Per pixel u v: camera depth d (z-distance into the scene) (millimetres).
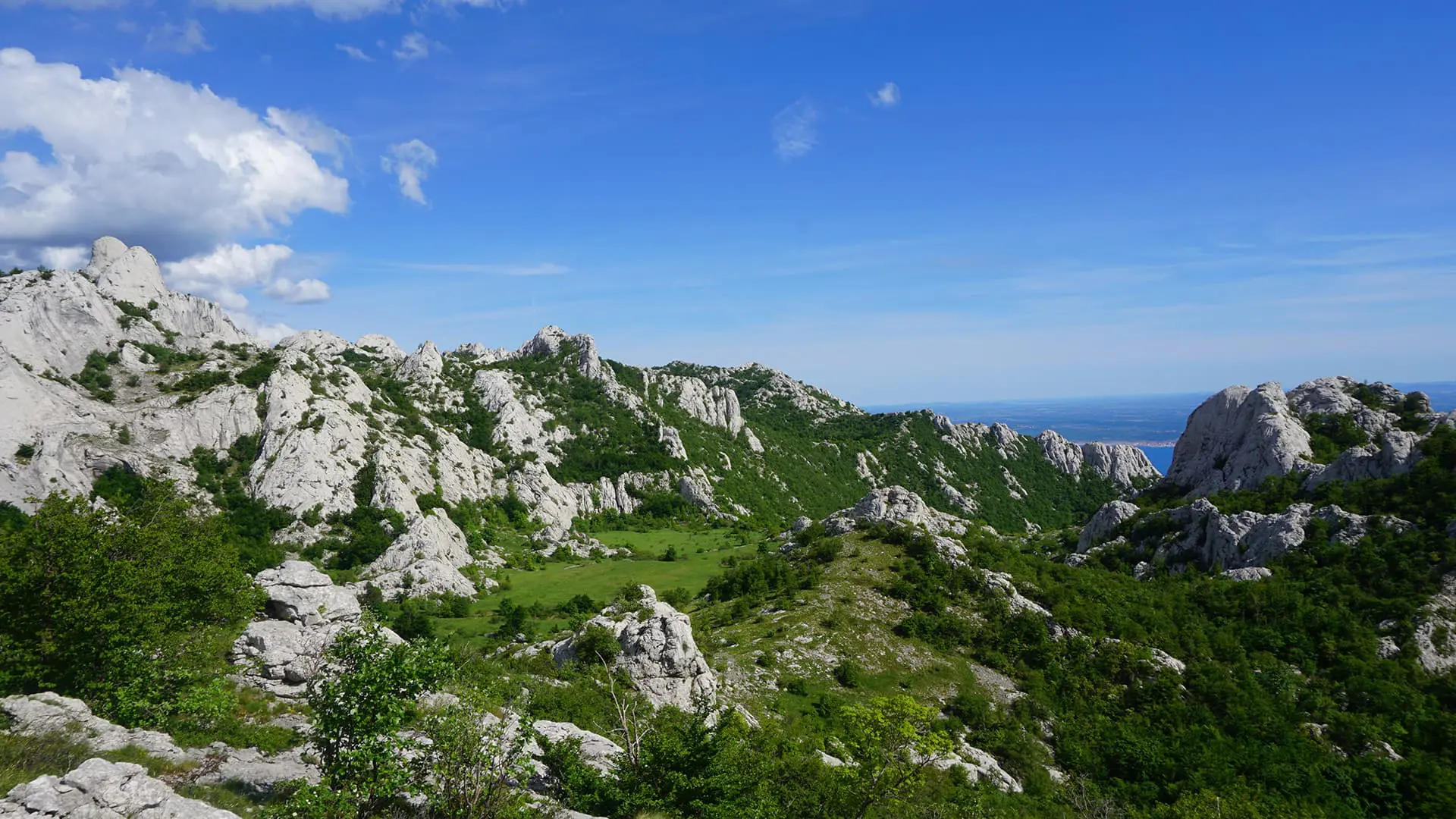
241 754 28016
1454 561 80938
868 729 36781
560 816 23188
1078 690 72312
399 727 21219
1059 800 56562
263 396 151625
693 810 27453
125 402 141125
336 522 134125
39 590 30984
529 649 65688
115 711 28688
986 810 48469
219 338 183250
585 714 41219
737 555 147250
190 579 38844
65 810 15578
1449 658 73938
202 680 32438
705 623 90125
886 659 74750
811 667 71625
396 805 21031
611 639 56094
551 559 148000
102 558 32281
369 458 151750
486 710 21844
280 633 39625
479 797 20266
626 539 169875
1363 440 112062
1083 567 109188
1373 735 64875
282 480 135625
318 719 20172
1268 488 110000
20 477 111500
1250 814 51062
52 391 128250
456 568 125312
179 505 46969
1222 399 136250
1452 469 92375
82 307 150875
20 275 151750
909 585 87500
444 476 164625
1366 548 88000
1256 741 64812
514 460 190375
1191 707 69062
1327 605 83625
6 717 23156
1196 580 98812
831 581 89812
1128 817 53188
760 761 36469
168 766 24062
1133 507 129125
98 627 30172
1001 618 82438
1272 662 77000
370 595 108188
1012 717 68062
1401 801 57250
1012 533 179375
